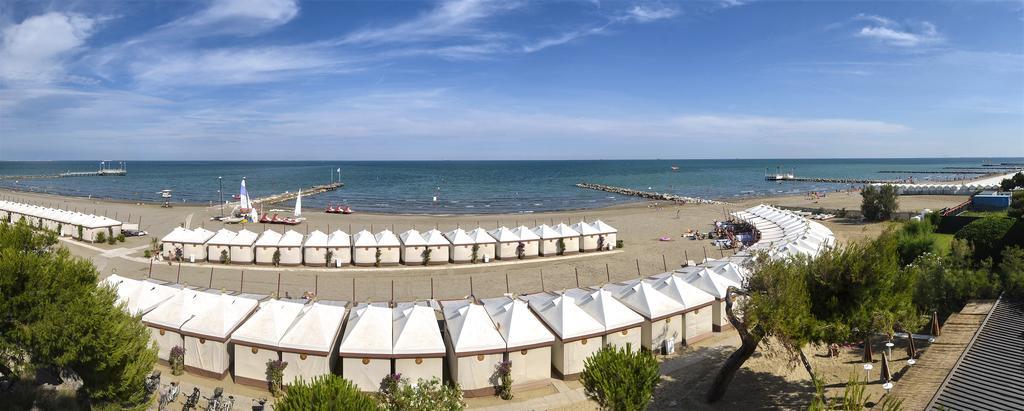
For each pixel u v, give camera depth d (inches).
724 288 1119.6
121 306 738.2
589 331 921.5
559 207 3809.1
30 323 652.1
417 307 935.0
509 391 854.5
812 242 1640.0
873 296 729.6
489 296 1397.6
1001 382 690.2
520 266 1753.2
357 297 1375.5
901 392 735.7
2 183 6392.7
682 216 3053.6
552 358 952.3
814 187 5974.4
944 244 1459.2
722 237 2237.9
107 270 1606.8
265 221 2694.4
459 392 775.7
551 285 1508.4
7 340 664.4
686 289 1082.1
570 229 1985.7
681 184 6609.3
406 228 2632.9
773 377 893.8
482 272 1663.4
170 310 951.0
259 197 4505.4
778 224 2185.0
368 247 1734.7
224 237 1779.0
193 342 906.7
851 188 5393.7
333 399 559.2
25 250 780.0
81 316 652.1
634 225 2699.3
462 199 4475.9
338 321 922.1
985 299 976.9
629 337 965.8
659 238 2276.1
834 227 2485.2
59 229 2218.3
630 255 1921.8
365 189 5615.2
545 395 864.3
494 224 2795.3
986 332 834.2
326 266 1717.5
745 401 818.2
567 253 1946.4
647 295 1034.7
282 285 1476.4
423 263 1759.4
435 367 854.5
